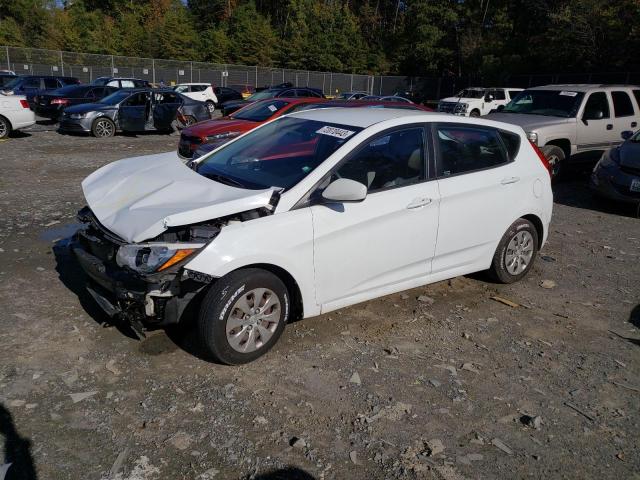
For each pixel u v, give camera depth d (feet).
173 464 9.18
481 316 15.42
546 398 11.64
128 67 130.82
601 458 9.89
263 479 8.96
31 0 175.83
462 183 15.21
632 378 12.57
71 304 14.71
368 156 13.61
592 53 107.45
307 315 13.07
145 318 11.57
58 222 22.30
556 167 33.86
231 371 11.98
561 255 21.22
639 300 17.06
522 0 149.69
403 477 9.18
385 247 13.82
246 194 12.35
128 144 48.98
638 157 27.30
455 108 92.02
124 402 10.71
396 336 13.98
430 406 11.13
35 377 11.35
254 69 144.56
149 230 11.03
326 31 188.14
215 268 11.21
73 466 9.01
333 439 10.01
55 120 63.21
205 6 221.66
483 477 9.28
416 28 169.78
